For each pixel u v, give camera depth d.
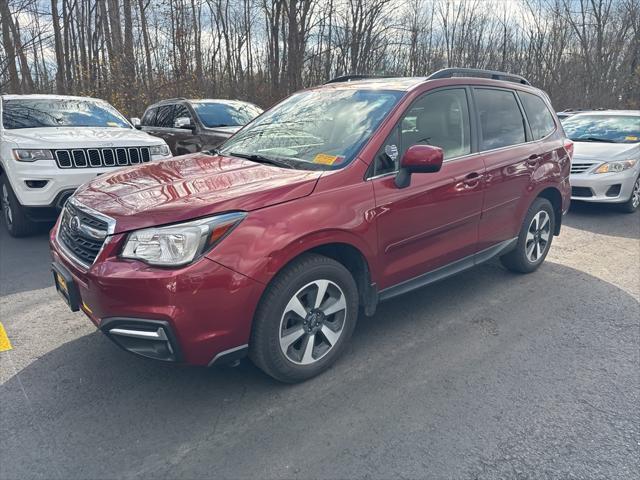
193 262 2.57
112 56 17.31
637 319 4.16
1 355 3.47
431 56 28.28
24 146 5.75
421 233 3.65
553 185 5.03
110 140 6.21
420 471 2.42
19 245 6.04
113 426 2.73
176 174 3.32
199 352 2.67
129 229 2.66
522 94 4.86
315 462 2.47
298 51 18.81
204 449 2.56
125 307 2.59
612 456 2.54
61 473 2.39
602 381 3.22
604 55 26.50
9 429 2.69
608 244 6.45
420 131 3.72
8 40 13.05
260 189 2.88
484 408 2.92
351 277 3.24
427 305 4.39
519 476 2.40
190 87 17.05
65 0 18.34
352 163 3.25
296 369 3.07
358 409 2.89
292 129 3.87
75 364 3.36
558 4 26.80
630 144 8.34
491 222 4.32
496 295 4.62
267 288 2.84
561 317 4.17
